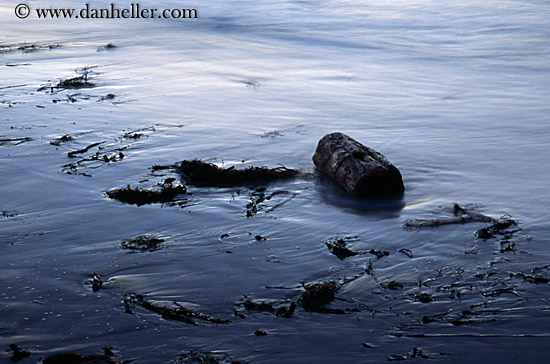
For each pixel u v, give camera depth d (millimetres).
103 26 21062
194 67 14664
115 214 6598
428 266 5453
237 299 4949
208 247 5852
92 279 5258
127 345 4383
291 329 4543
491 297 4914
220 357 4238
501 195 7074
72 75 13695
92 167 8047
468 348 4289
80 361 4203
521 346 4301
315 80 13422
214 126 9961
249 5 25016
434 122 10188
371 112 10875
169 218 6508
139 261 5566
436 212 6652
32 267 5461
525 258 5535
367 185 7090
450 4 23703
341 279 5250
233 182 7609
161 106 11195
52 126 9852
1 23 21375
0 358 4230
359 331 4508
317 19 21719
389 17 21703
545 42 17141
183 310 4785
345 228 6277
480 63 15039
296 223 6402
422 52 16422
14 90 12273
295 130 9789
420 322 4605
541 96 11859
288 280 5234
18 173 7809
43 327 4590
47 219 6461
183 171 7828
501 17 20953
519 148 8742
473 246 5809
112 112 10742
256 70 14398
